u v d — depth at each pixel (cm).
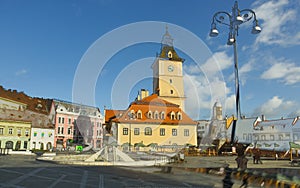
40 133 5322
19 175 1123
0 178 1023
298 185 798
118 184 916
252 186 855
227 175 1065
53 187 847
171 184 914
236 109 1493
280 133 4219
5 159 2216
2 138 4731
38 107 5628
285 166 1681
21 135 4997
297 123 4281
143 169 1375
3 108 4950
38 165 1627
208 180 996
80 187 855
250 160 2420
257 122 4253
